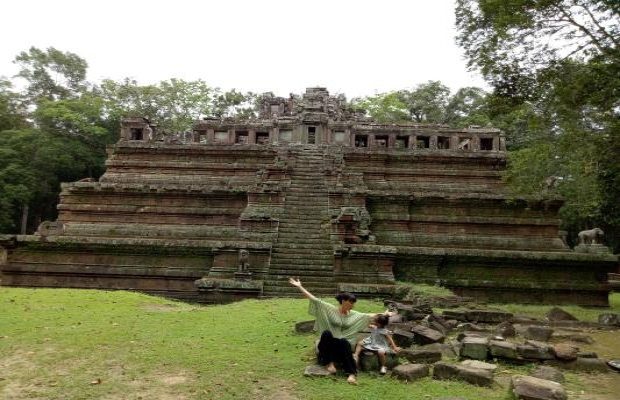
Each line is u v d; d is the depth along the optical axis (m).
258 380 8.01
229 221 25.36
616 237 41.50
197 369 8.56
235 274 19.81
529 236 23.91
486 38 17.08
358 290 18.73
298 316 13.59
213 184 28.31
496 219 24.03
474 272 21.28
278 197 24.59
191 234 24.88
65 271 22.28
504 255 21.08
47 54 54.38
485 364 8.87
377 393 7.46
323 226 23.27
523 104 17.33
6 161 44.12
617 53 13.66
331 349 8.55
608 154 16.73
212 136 30.84
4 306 13.96
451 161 28.69
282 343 10.50
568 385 8.26
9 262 22.62
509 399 7.26
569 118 16.17
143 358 9.18
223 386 7.70
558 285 20.97
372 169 28.61
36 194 49.22
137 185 26.16
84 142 52.69
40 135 47.69
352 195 24.45
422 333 10.63
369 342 9.00
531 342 10.03
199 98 58.41
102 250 22.50
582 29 14.80
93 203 26.27
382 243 23.48
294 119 31.05
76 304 14.88
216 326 12.20
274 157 29.69
